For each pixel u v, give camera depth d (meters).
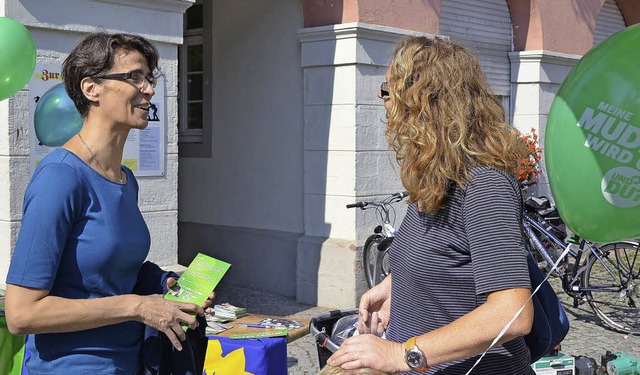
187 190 8.59
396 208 7.27
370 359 1.89
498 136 1.97
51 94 3.31
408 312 2.07
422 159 1.94
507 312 1.81
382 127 7.10
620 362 4.50
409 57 2.04
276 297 7.48
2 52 3.03
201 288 2.44
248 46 7.82
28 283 2.03
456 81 1.98
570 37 9.53
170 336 2.19
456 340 1.84
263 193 7.80
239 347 3.35
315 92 7.16
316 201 7.22
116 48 2.25
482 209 1.90
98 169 2.24
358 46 6.81
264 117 7.74
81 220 2.15
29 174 4.72
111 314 2.13
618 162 2.16
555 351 4.44
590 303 6.51
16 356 3.19
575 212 2.31
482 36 8.76
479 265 1.87
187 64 8.60
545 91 9.22
